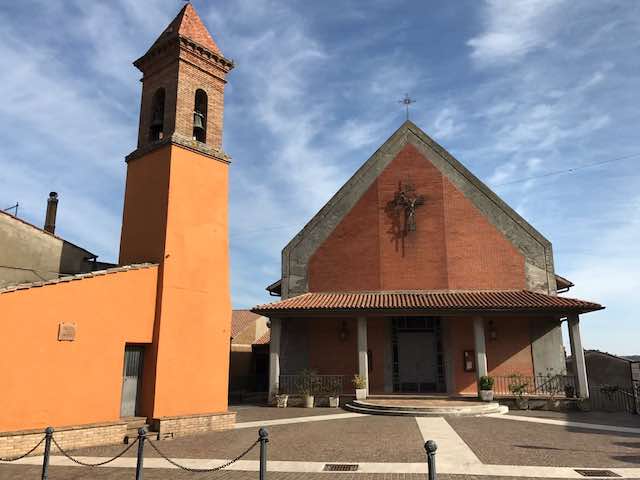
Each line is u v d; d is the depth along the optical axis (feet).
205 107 57.00
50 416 38.99
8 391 36.81
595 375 80.43
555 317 72.08
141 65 58.49
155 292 48.26
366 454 37.96
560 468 33.14
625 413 62.44
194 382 49.29
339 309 69.67
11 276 50.19
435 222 79.05
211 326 52.01
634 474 31.60
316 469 33.71
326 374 75.61
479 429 48.62
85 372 41.65
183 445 42.32
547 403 64.59
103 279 43.93
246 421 56.44
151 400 45.83
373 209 81.30
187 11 57.57
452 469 33.01
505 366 72.02
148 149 53.72
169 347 47.57
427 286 76.95
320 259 81.46
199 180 53.57
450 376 73.10
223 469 34.14
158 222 50.31
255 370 106.11
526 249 76.74
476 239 77.82
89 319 42.42
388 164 82.84
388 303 70.74
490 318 73.92
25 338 38.17
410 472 32.37
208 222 53.78
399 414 59.06
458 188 79.97
